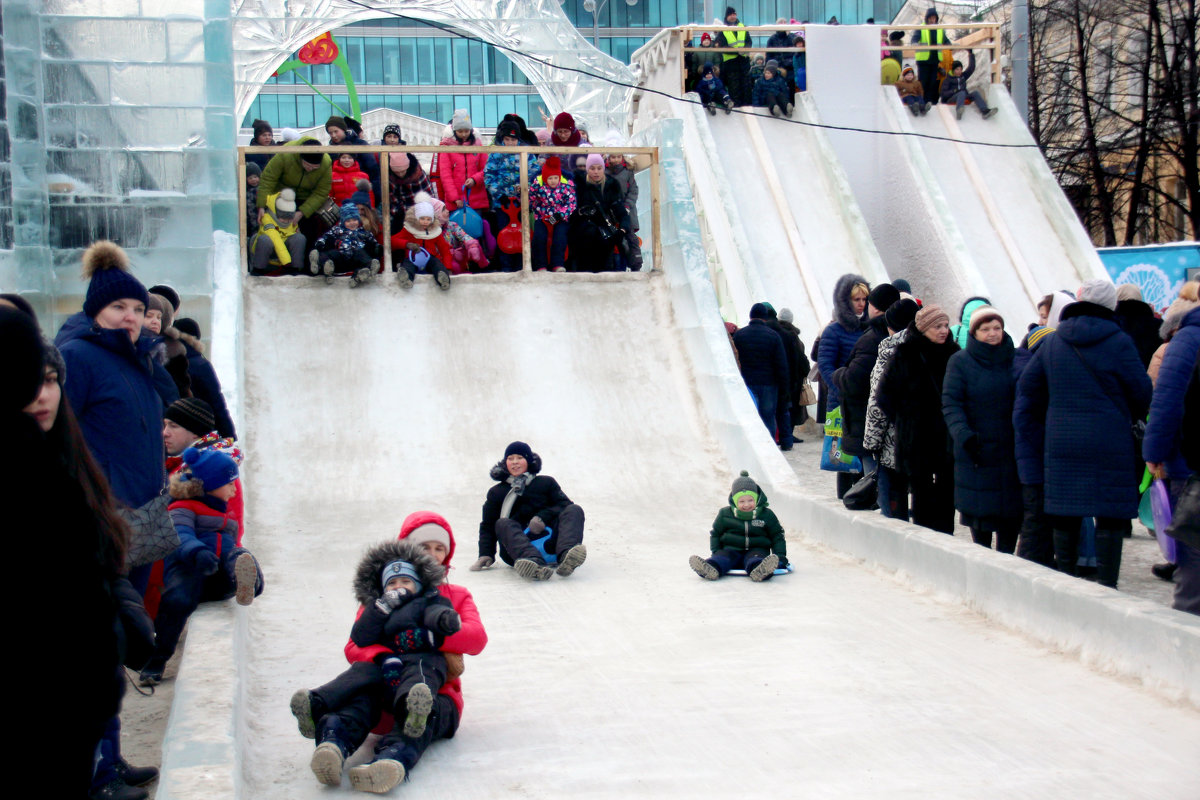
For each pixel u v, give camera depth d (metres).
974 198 23.95
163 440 6.61
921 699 6.41
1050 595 7.38
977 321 9.12
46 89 14.27
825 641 7.66
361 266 16.16
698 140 23.61
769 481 12.44
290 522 11.84
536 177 17.31
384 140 17.97
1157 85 34.81
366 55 76.06
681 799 5.14
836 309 12.38
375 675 5.64
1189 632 6.14
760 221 22.70
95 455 6.12
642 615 8.49
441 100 76.88
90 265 6.59
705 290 15.76
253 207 16.69
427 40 76.38
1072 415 8.25
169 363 8.41
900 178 24.17
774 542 9.70
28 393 3.23
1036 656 7.12
